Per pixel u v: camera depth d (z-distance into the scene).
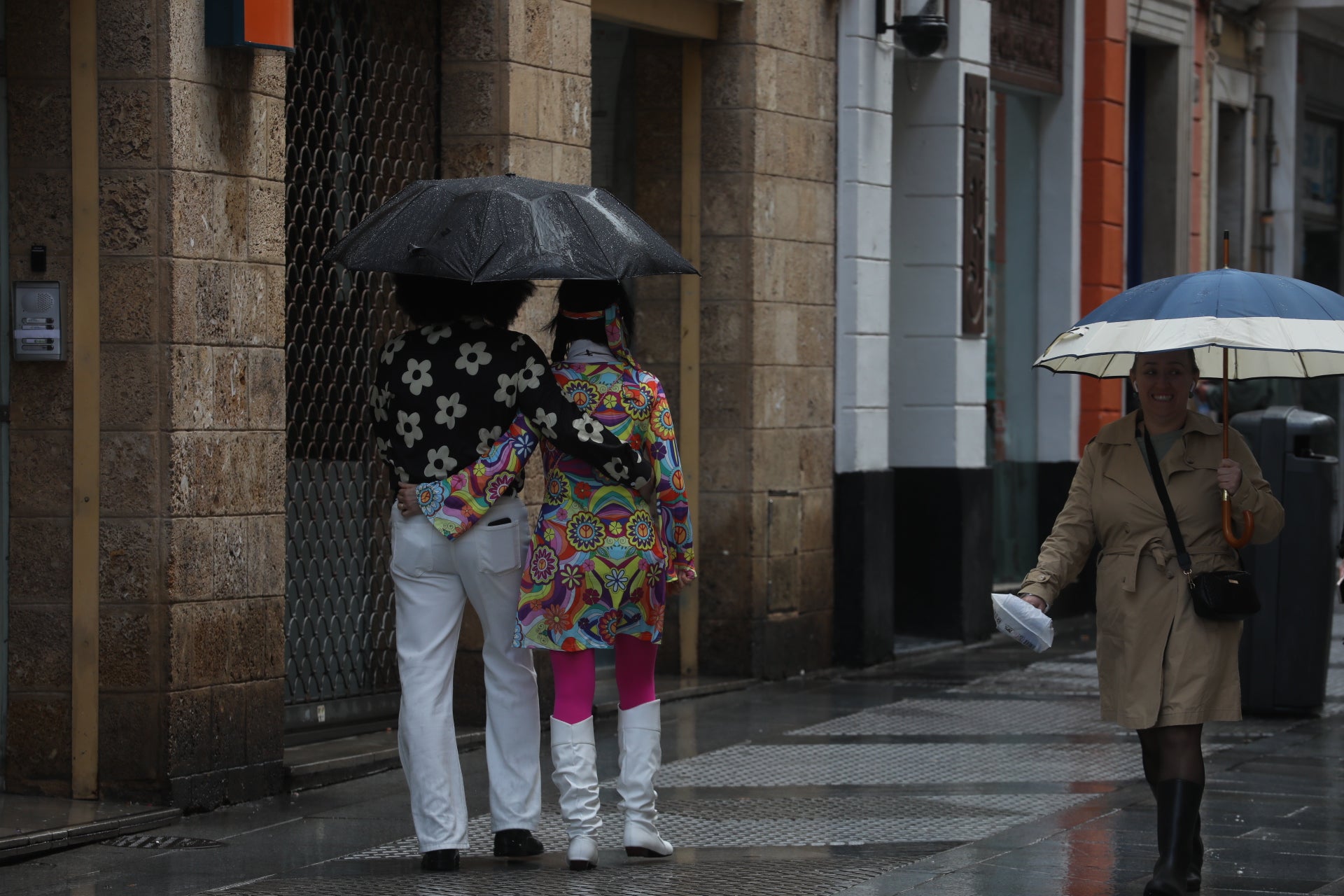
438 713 10.44
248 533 12.59
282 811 12.36
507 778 10.77
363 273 14.60
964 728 16.09
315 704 14.27
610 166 18.61
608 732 15.70
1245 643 16.94
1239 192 32.47
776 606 18.73
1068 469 25.66
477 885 10.08
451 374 10.27
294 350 13.99
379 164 14.76
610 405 10.40
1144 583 9.95
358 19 14.47
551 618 10.32
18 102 12.06
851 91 19.80
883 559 20.25
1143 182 28.81
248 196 12.54
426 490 10.25
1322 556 16.77
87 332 12.01
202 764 12.23
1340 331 9.53
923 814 12.38
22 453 12.14
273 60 12.76
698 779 13.66
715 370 18.38
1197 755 9.88
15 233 12.09
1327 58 35.31
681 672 18.55
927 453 22.19
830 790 13.23
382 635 15.05
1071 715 16.91
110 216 11.95
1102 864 10.63
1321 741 15.59
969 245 22.28
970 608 22.17
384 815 12.25
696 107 18.31
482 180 10.44
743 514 18.38
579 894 9.82
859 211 19.83
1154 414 10.16
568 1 15.82
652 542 10.44
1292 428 16.80
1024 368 25.67
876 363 20.25
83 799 12.10
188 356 12.02
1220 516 9.98
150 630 11.98
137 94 11.88
